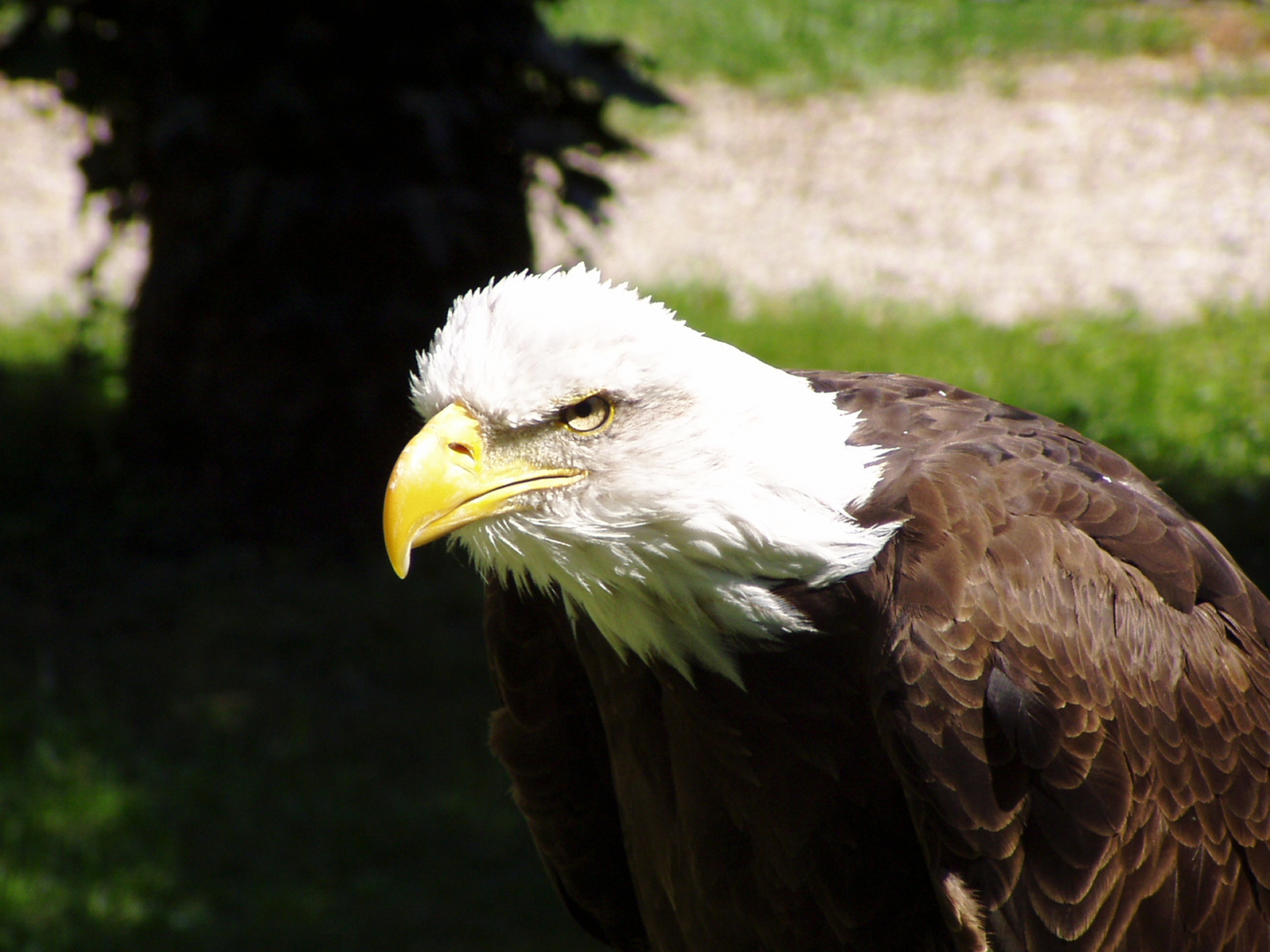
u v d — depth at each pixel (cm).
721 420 446
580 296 451
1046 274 2111
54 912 922
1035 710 450
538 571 479
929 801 454
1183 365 1698
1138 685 467
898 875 496
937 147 2606
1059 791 455
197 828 1013
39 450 1455
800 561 452
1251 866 498
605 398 446
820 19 3158
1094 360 1720
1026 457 495
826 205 2408
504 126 1317
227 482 1360
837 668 471
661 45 3033
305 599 1285
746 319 1931
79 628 1241
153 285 1362
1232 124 2606
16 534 1334
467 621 1280
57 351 1780
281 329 1311
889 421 514
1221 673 491
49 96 1460
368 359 1316
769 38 3069
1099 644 461
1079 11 3203
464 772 1087
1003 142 2606
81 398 1585
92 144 1377
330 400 1326
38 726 1105
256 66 1252
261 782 1066
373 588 1306
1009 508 474
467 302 469
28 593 1283
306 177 1257
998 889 461
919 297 2038
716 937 530
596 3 3142
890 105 2808
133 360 1402
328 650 1227
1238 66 2870
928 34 3119
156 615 1263
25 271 2136
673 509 445
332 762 1093
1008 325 1909
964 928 457
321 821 1027
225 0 1234
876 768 481
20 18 1361
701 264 2181
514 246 1352
